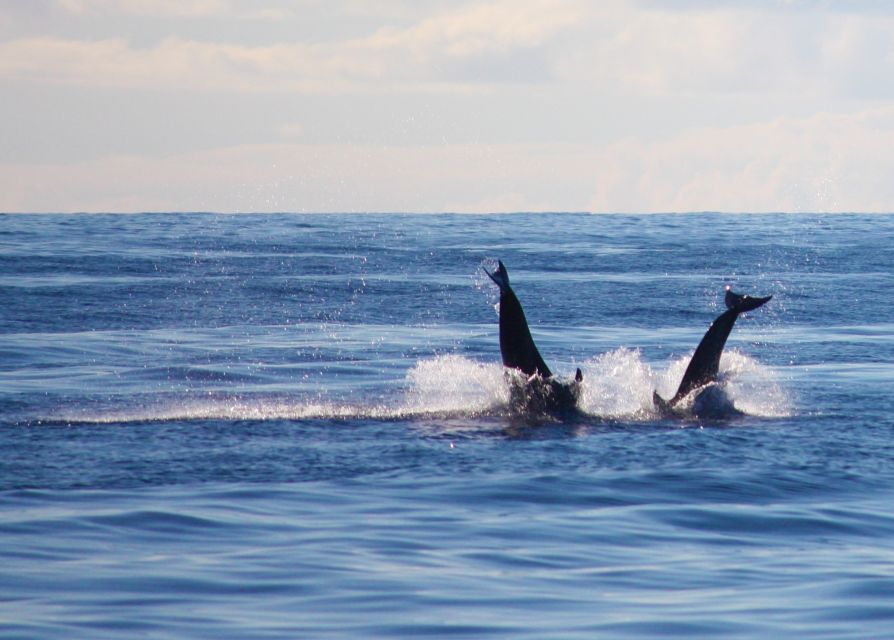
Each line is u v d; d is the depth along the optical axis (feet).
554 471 156.76
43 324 331.16
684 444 174.91
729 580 114.83
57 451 165.07
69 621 100.01
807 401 216.74
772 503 143.23
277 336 318.65
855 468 160.35
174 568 115.03
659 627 101.60
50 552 118.83
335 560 118.83
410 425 189.16
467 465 159.94
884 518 138.00
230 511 135.54
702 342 207.51
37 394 221.87
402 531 129.49
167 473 152.76
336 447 170.60
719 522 135.23
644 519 135.85
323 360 274.36
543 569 117.70
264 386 235.20
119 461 159.22
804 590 111.75
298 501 140.77
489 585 112.37
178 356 278.87
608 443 175.52
